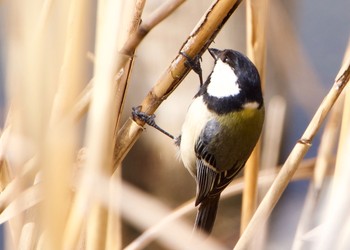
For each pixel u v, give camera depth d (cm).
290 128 484
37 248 443
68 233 439
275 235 477
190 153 461
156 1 471
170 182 479
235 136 459
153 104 448
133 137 448
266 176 458
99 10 443
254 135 459
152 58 477
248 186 454
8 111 446
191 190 479
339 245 443
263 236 456
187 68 448
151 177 479
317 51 498
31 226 445
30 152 443
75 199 439
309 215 454
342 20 500
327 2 500
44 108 374
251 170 454
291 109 482
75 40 440
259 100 459
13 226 447
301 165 457
